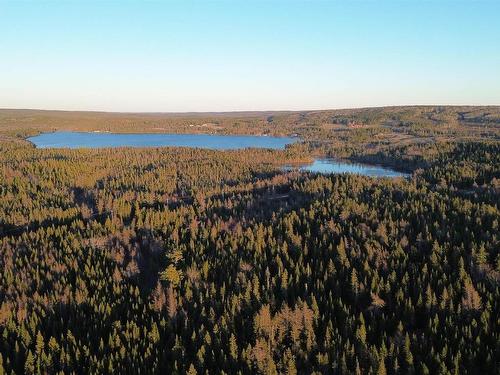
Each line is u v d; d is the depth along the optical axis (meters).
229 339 92.88
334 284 112.94
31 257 133.88
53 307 107.75
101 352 90.81
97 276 122.38
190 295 111.44
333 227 147.25
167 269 118.25
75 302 109.19
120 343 92.81
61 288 114.56
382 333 94.25
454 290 104.31
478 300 99.12
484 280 111.25
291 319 96.62
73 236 147.38
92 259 134.12
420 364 83.56
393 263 118.62
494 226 136.12
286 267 123.19
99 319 102.75
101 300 109.81
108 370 84.81
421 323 99.38
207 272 122.31
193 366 81.88
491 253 121.62
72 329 99.81
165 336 97.25
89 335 96.25
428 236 131.62
